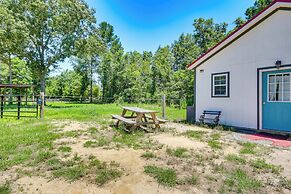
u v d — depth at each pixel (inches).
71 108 707.4
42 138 236.4
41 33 956.6
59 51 988.6
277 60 275.1
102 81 1382.9
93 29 1021.8
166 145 213.3
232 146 212.7
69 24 925.8
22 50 886.4
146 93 1164.5
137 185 125.0
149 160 167.6
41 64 980.6
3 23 789.9
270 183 128.3
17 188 120.6
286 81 270.7
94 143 218.7
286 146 214.4
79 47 959.6
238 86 324.5
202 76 388.5
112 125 333.1
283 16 270.5
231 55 335.6
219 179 133.8
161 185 125.2
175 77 1059.9
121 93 1224.2
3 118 418.0
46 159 168.4
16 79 1451.8
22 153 181.5
